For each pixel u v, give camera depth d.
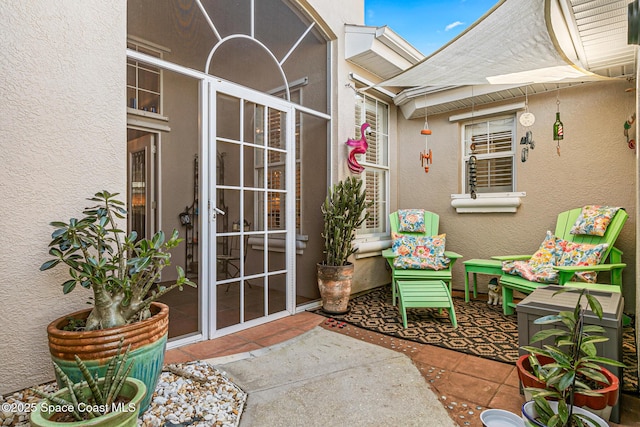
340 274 3.36
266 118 3.21
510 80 3.34
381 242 4.39
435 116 4.62
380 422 1.67
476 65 2.95
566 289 1.55
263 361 2.33
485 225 4.20
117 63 2.14
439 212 4.58
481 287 4.25
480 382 2.04
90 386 1.19
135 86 4.48
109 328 1.53
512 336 2.79
